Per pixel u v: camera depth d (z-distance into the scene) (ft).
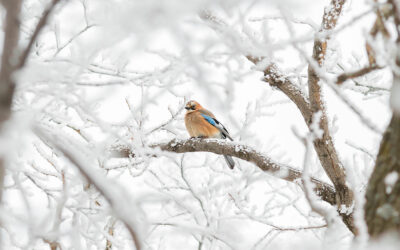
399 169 17.21
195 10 15.90
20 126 14.32
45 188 35.55
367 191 18.45
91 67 31.89
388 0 18.30
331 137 35.35
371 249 15.96
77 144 27.68
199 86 15.96
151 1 13.70
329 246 25.39
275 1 16.75
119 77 32.81
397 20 18.43
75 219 25.05
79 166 15.69
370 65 22.93
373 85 32.55
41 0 32.07
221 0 16.02
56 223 23.43
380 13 19.56
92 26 33.06
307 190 18.12
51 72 22.43
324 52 33.78
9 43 14.39
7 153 13.84
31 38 14.38
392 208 16.97
